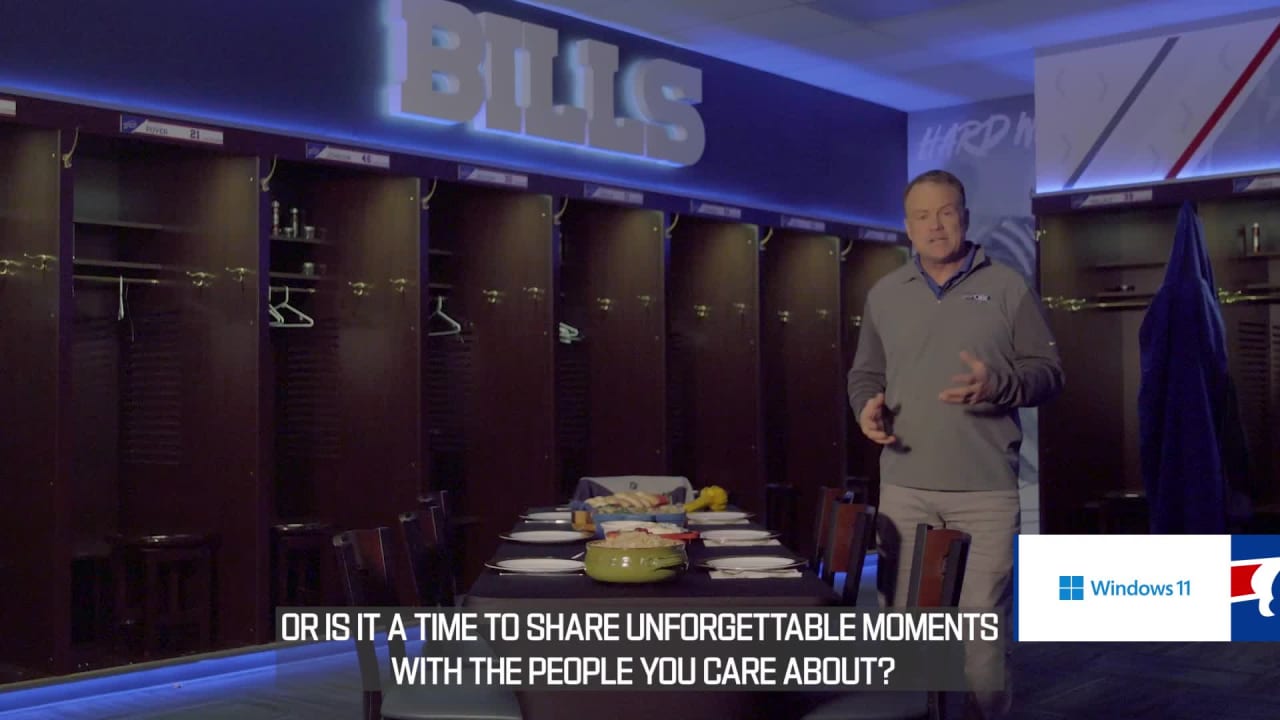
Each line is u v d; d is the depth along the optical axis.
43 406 5.00
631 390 7.49
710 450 8.12
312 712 4.88
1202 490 6.77
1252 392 7.77
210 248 5.75
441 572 3.85
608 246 7.61
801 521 8.80
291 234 6.19
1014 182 9.30
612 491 4.87
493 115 6.82
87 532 5.92
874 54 8.20
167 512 5.90
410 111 6.45
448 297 7.10
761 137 8.59
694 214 7.61
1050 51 8.18
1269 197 7.57
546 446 6.78
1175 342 6.86
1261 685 5.29
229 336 5.69
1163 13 7.40
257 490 5.62
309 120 6.15
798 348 8.81
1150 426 6.94
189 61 5.70
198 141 5.40
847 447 9.02
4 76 5.12
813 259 8.74
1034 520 8.92
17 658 5.11
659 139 7.73
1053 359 3.45
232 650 5.58
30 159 5.07
